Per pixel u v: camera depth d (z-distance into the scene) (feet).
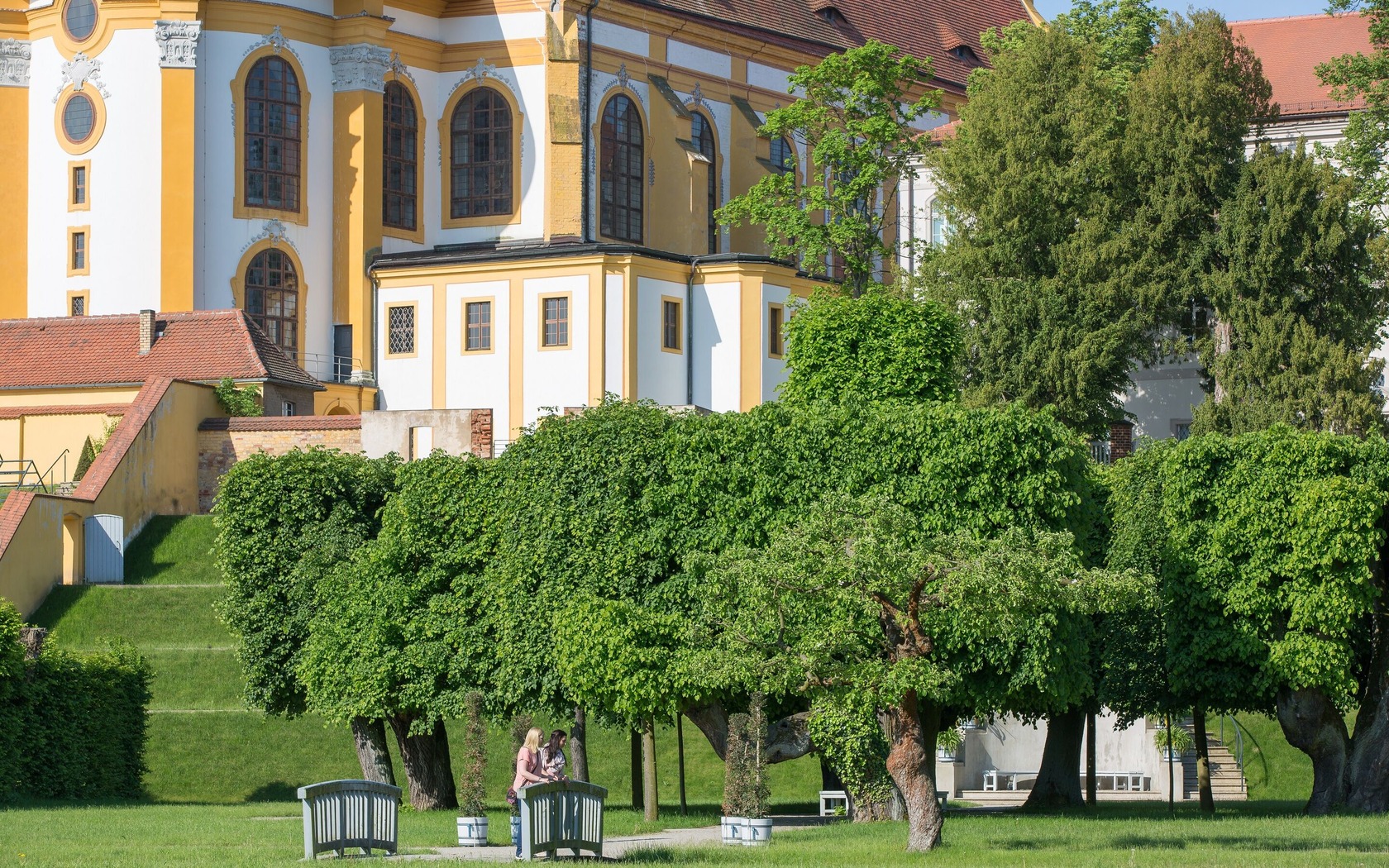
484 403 279.90
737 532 148.25
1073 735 162.61
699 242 311.27
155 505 243.19
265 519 169.58
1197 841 120.37
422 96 306.96
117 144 287.48
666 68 319.47
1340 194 249.14
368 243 294.46
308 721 195.72
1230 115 260.62
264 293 290.76
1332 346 241.14
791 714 147.02
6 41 295.28
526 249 281.33
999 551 112.57
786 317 281.54
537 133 304.09
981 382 249.34
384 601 155.94
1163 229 253.85
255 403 257.34
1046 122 256.73
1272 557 150.30
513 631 150.92
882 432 148.05
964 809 161.79
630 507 150.51
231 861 105.29
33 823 137.28
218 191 289.53
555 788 107.04
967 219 263.90
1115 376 251.39
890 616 117.91
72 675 170.09
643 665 140.46
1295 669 148.87
